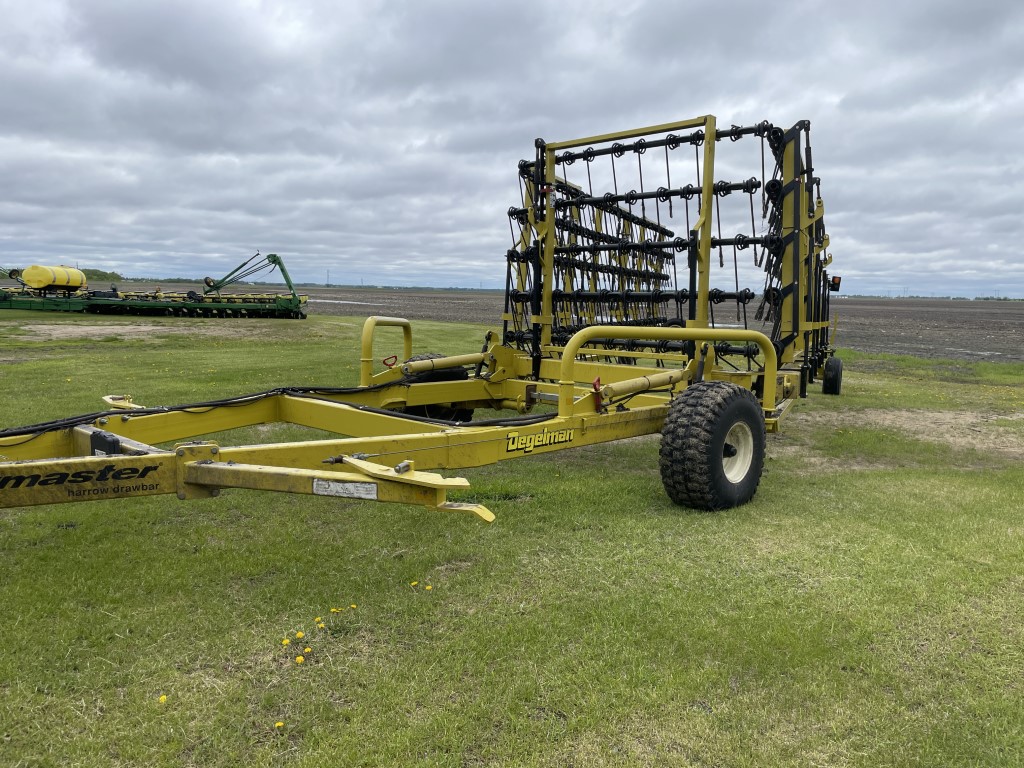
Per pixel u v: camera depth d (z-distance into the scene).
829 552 3.73
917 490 5.01
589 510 4.38
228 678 2.50
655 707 2.36
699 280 5.37
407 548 3.71
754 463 4.62
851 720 2.31
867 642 2.80
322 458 3.26
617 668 2.58
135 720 2.25
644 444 6.70
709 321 5.67
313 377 10.53
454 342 17.45
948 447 6.71
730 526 4.12
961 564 3.58
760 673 2.57
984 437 7.25
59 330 19.23
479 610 3.02
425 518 4.18
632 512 4.37
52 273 26.56
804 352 7.24
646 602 3.10
